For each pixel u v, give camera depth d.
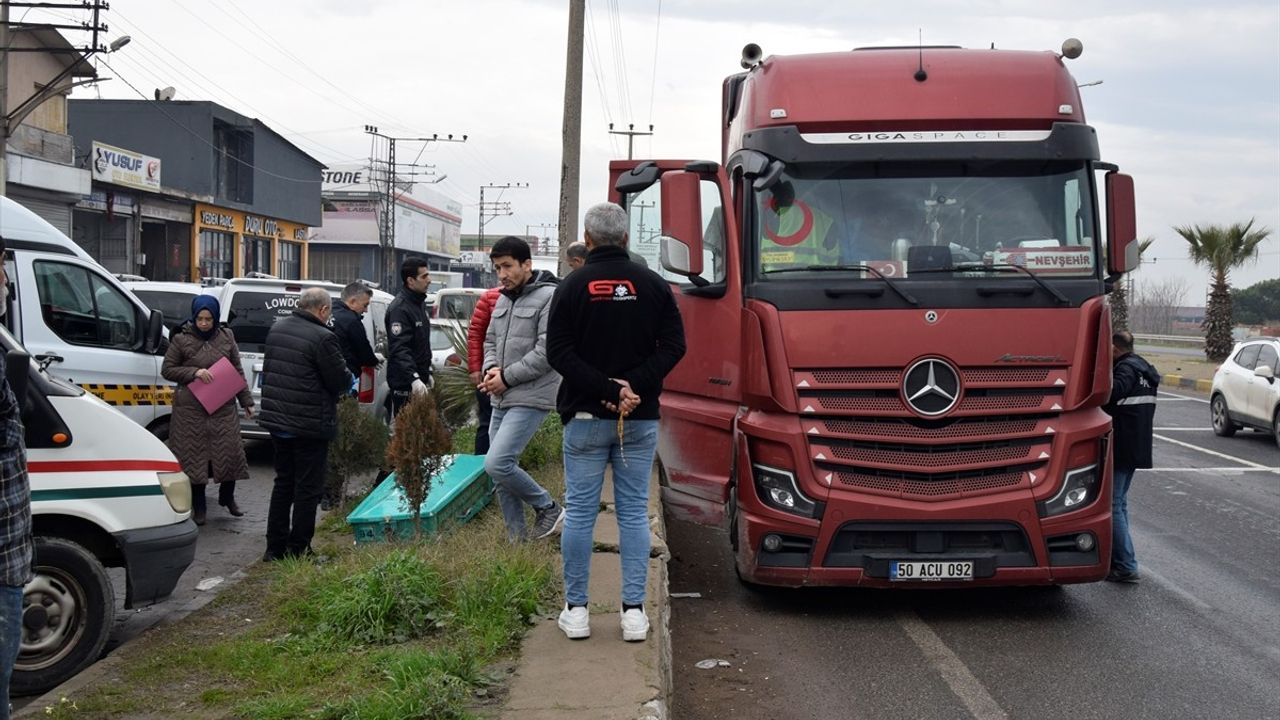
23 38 32.47
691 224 7.46
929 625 7.24
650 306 5.30
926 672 6.24
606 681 4.83
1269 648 6.85
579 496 5.43
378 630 5.68
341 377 7.73
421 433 7.68
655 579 6.55
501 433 7.41
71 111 45.06
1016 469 7.00
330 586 6.32
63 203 33.12
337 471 9.42
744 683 6.02
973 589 8.23
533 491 7.58
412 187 81.62
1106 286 7.32
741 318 7.38
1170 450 17.41
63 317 10.07
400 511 7.85
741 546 7.32
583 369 5.24
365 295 9.71
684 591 8.04
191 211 43.97
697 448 8.27
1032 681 6.12
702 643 6.77
